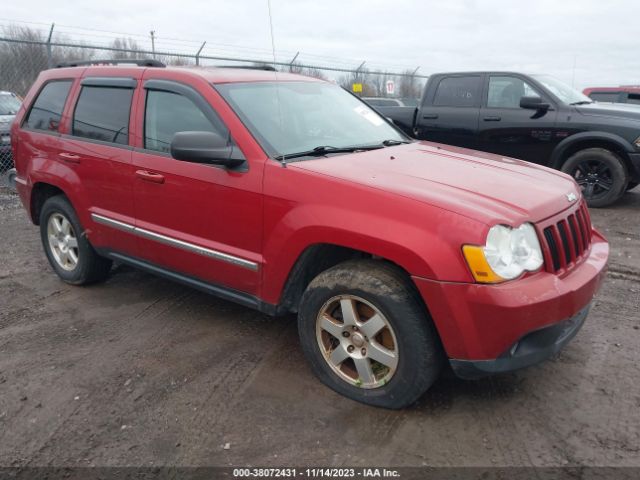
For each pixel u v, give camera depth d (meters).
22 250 5.88
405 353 2.75
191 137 3.15
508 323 2.53
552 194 3.06
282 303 3.27
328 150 3.48
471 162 3.59
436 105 8.35
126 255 4.16
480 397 3.06
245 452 2.67
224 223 3.38
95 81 4.30
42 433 2.85
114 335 3.88
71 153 4.34
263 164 3.20
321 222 2.88
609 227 6.45
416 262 2.60
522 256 2.65
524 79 7.67
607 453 2.62
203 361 3.51
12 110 10.41
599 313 4.09
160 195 3.70
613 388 3.13
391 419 2.89
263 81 3.88
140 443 2.76
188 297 4.51
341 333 2.99
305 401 3.06
